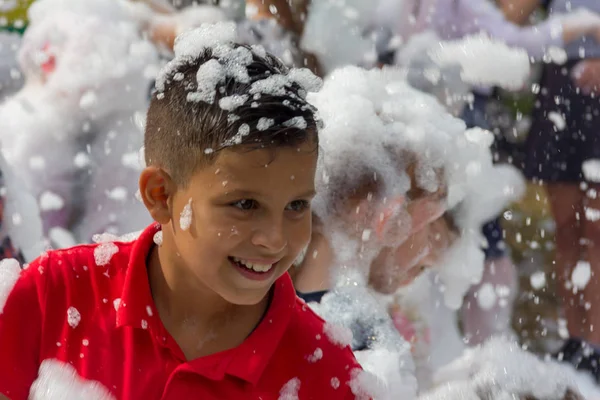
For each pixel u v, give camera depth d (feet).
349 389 7.79
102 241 8.45
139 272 7.34
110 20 14.29
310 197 7.07
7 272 7.66
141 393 7.21
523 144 16.81
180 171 7.06
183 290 7.30
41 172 13.12
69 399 7.22
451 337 12.07
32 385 7.50
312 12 14.96
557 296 14.96
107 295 7.50
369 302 10.01
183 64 7.39
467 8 16.26
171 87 7.29
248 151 6.70
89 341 7.38
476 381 9.33
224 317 7.38
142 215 13.16
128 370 7.26
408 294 11.57
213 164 6.81
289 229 7.02
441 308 11.92
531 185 16.71
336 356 7.78
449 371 10.06
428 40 15.67
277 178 6.78
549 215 16.42
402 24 15.56
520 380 9.21
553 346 13.98
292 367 7.56
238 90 6.93
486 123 16.15
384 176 10.05
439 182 10.35
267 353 7.35
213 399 7.23
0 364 7.36
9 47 15.57
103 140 13.44
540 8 17.26
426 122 10.54
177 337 7.36
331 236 10.12
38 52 14.02
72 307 7.48
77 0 14.43
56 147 13.26
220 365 7.22
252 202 6.89
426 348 11.61
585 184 16.52
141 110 13.74
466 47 15.67
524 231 15.97
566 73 16.74
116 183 13.24
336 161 10.02
